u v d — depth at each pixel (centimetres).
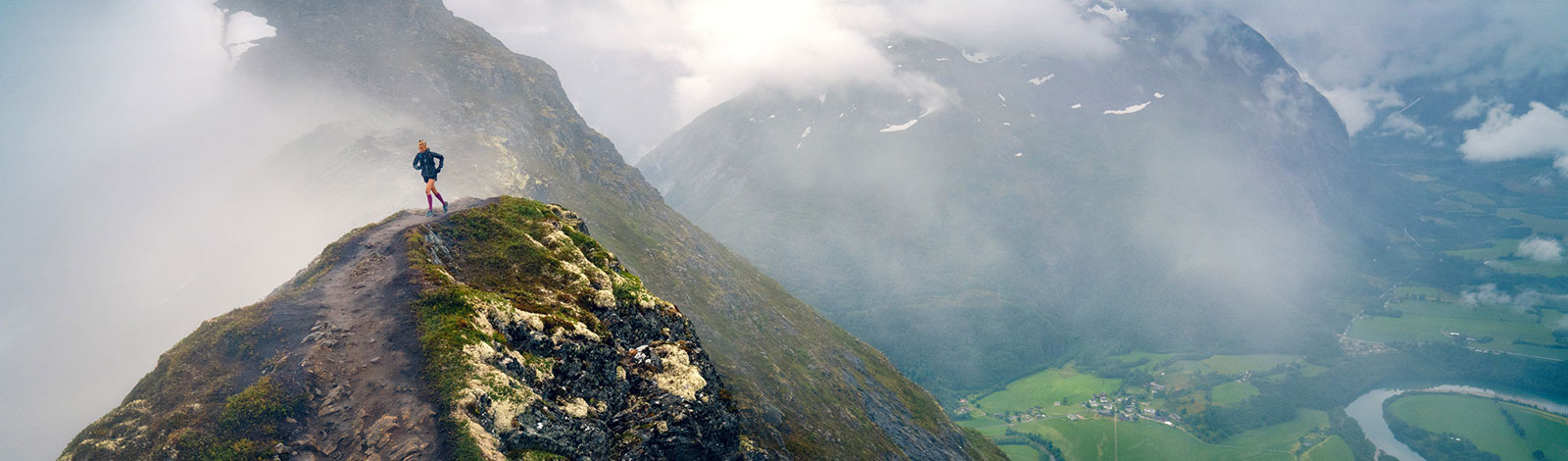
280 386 2436
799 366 12069
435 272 3052
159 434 2248
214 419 2316
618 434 2977
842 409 10581
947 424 13988
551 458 2419
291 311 2858
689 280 13688
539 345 2933
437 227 3619
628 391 3209
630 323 3666
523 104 17625
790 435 8325
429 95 16212
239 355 2612
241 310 2850
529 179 12850
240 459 2188
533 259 3625
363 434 2319
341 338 2688
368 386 2475
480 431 2322
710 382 3581
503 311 2917
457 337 2606
